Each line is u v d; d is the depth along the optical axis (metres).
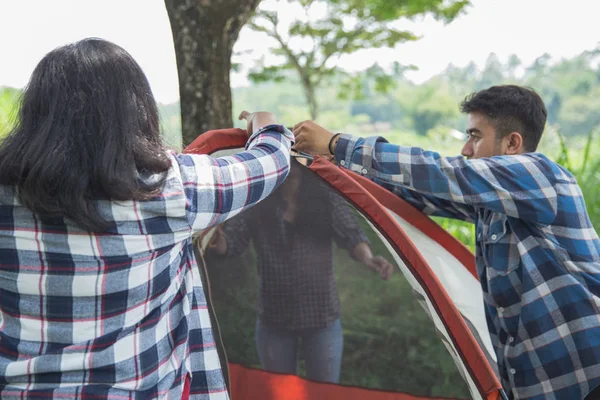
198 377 1.31
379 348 1.93
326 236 1.90
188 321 1.27
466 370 1.73
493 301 1.97
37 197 1.04
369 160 1.77
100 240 1.10
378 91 11.92
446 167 1.74
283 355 2.03
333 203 1.85
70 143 1.07
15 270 1.10
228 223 1.96
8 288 1.11
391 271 1.87
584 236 1.84
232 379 2.09
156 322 1.19
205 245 2.00
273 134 1.37
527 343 1.88
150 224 1.13
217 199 1.19
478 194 1.74
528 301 1.85
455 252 2.32
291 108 27.66
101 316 1.12
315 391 2.00
